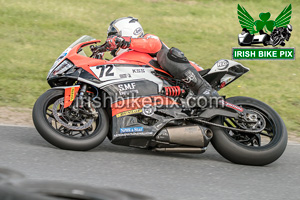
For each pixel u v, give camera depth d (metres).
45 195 7.16
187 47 43.34
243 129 19.02
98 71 18.61
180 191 15.07
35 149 18.16
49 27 45.22
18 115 24.64
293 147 22.23
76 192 7.26
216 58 40.84
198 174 17.17
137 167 17.28
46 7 52.19
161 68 19.47
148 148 19.25
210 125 19.16
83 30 45.66
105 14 52.62
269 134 20.09
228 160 19.42
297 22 56.56
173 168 17.64
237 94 31.98
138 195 7.83
